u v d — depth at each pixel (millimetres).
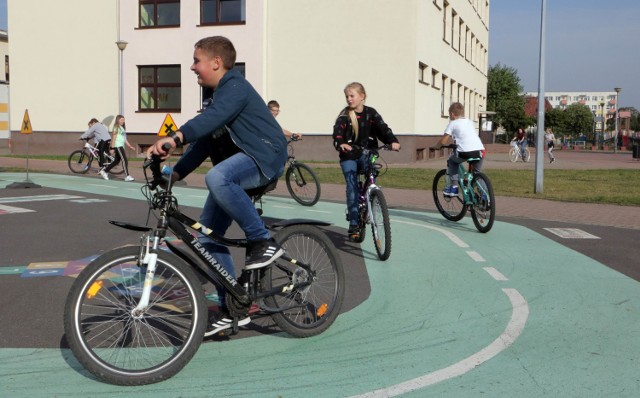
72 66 29766
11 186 14508
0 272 6254
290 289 4328
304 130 26766
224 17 27391
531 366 3898
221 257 4152
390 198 13539
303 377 3703
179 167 4312
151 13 28453
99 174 19109
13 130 30922
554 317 4941
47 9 29953
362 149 7328
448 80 33375
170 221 3828
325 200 13023
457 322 4805
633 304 5324
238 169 4004
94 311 3619
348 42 25953
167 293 3816
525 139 31578
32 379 3633
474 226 9656
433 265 6828
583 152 55438
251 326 4660
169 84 28422
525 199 13508
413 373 3773
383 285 5949
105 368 3502
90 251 7316
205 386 3559
